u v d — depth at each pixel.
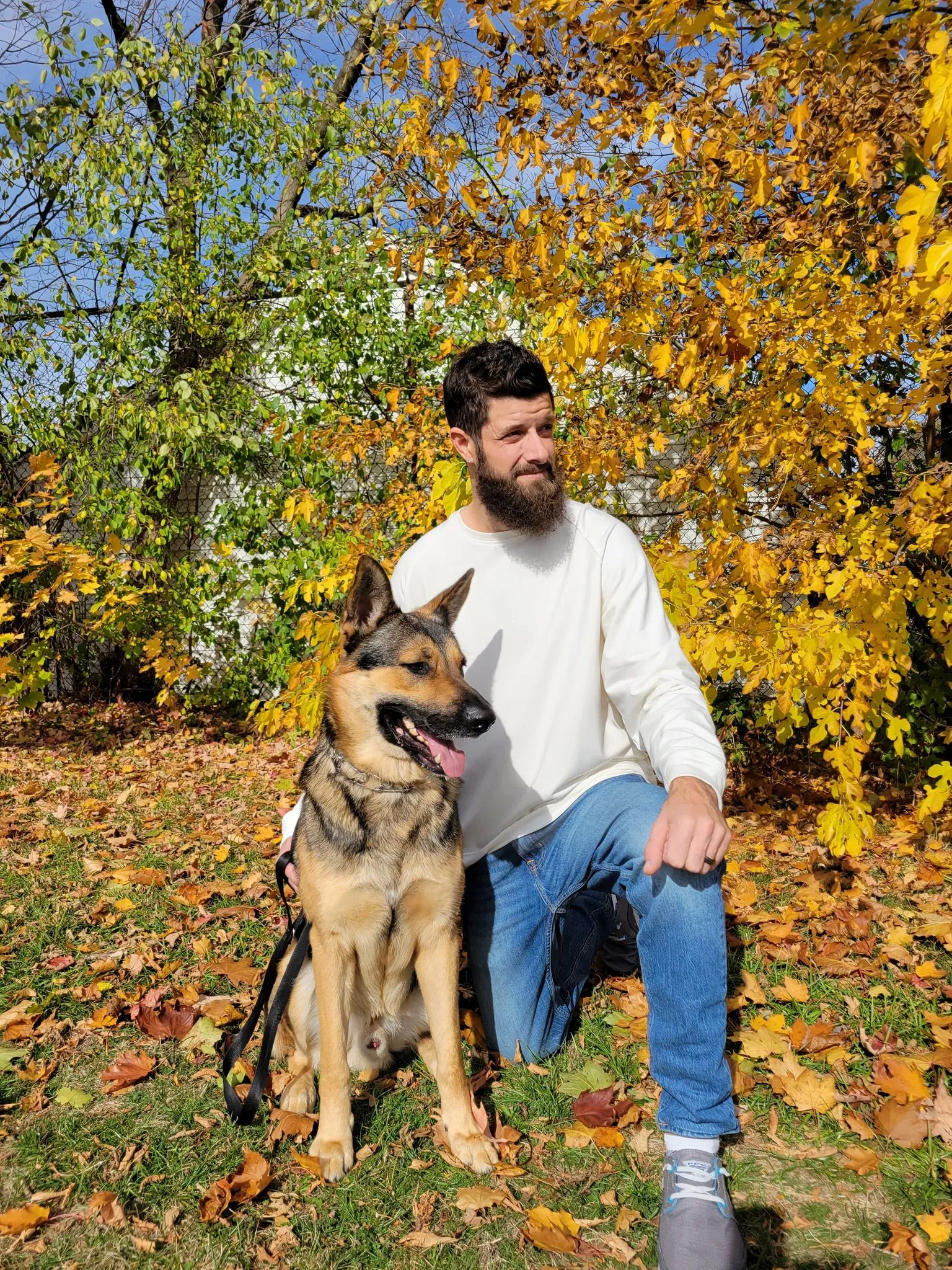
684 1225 1.90
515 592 2.73
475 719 2.46
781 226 3.91
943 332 3.71
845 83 3.22
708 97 3.50
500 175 4.01
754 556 3.71
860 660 3.87
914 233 2.24
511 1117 2.50
